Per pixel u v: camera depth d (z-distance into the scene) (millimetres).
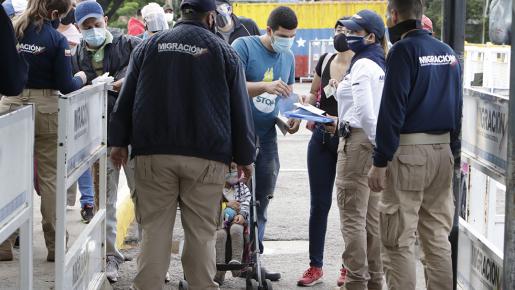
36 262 8508
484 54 10586
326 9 33375
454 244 6750
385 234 6219
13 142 4891
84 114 6406
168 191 6141
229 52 6117
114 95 8164
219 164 6125
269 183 8305
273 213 11469
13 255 8656
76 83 7734
